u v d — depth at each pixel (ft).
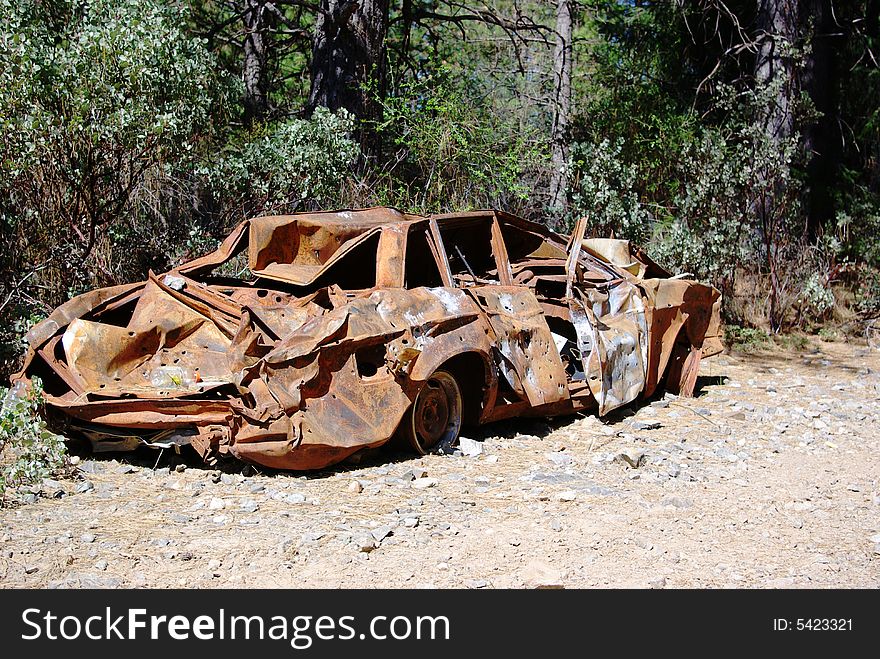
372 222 24.63
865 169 65.67
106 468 20.58
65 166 29.07
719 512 18.93
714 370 38.65
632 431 26.23
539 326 24.70
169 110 29.48
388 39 64.34
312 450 19.01
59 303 29.78
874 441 26.05
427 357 20.81
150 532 16.49
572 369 27.73
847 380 36.81
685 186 48.16
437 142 47.29
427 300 21.49
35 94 27.48
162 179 35.19
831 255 52.24
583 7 70.95
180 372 20.76
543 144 56.03
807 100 48.78
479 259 27.89
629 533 17.30
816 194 60.29
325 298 21.11
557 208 47.01
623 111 61.26
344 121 38.09
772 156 45.42
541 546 16.43
